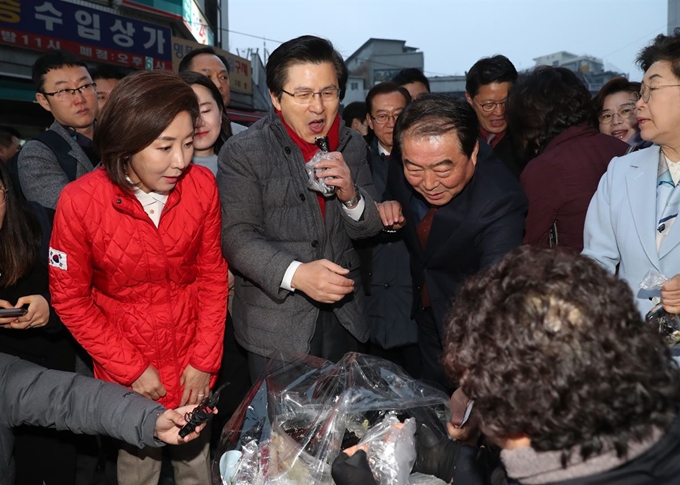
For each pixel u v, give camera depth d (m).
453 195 2.03
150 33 8.84
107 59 8.27
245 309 2.27
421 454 1.50
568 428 0.82
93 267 1.99
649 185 1.97
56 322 2.14
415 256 2.32
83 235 1.90
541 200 2.33
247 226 2.18
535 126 2.50
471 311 0.92
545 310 0.83
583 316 0.83
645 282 1.83
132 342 2.04
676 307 1.73
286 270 2.05
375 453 1.39
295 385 1.67
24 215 2.07
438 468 1.47
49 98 2.87
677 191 1.92
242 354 2.81
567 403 0.81
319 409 1.60
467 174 1.98
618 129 3.39
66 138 2.86
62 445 2.29
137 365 2.00
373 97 3.37
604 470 0.85
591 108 2.48
